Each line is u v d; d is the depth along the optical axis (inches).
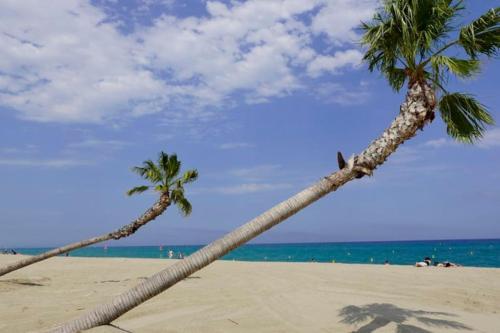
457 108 349.7
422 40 309.9
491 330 339.6
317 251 5782.5
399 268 981.8
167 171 866.1
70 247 732.0
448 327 345.1
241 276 786.8
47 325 346.0
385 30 316.2
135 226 810.8
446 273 815.7
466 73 308.3
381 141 290.7
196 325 355.9
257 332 336.5
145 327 345.4
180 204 879.7
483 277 731.4
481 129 347.9
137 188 847.1
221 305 453.4
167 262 1326.3
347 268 988.6
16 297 486.3
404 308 426.9
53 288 586.2
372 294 530.6
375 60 358.9
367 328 343.6
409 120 296.7
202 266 239.6
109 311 231.1
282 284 642.2
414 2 302.5
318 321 374.0
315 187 269.4
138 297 233.8
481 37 307.9
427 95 303.3
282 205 260.1
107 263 1216.2
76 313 395.2
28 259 667.4
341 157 277.9
